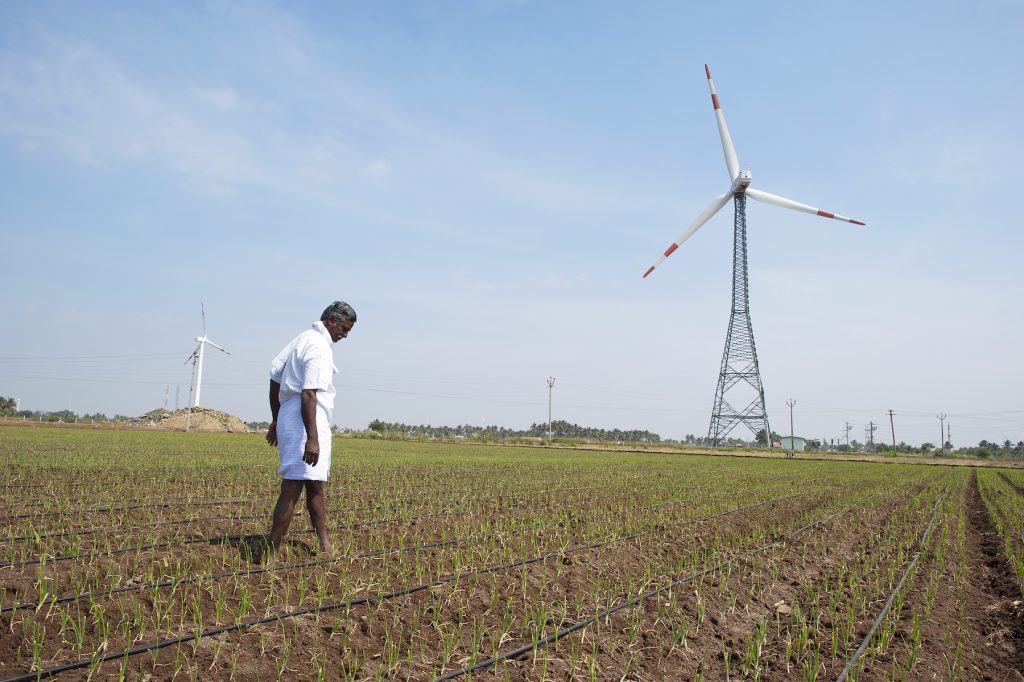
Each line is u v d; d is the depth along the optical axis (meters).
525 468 31.09
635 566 9.73
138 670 5.02
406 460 33.19
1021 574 10.19
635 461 46.78
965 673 6.50
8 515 10.76
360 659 5.64
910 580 10.16
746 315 95.38
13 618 5.55
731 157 73.88
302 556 8.00
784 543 12.27
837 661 6.62
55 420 85.00
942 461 83.75
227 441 47.22
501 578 8.16
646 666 6.16
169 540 8.73
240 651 5.48
